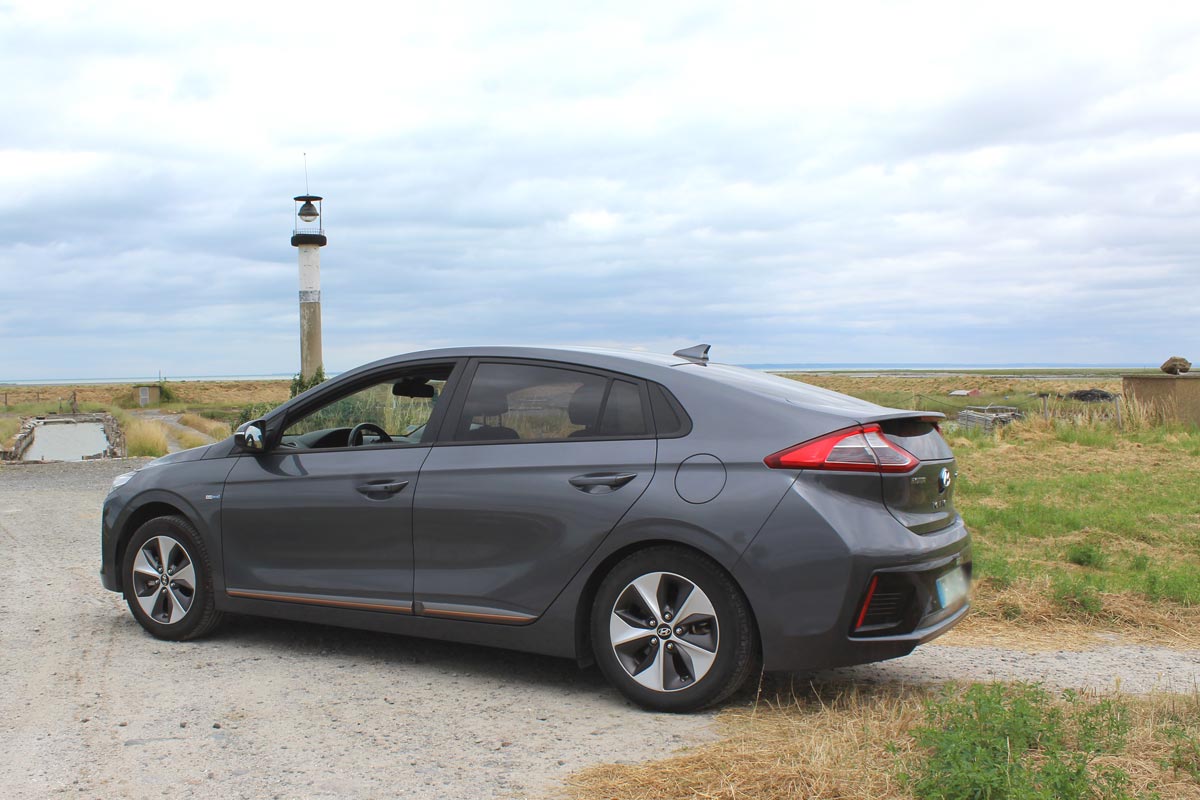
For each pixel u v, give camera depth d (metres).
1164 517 10.34
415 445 5.18
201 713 4.46
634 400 4.70
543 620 4.70
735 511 4.26
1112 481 13.00
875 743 3.78
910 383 86.88
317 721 4.34
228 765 3.81
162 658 5.42
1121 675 5.17
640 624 4.47
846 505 4.20
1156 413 20.56
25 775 3.71
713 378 4.67
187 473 5.84
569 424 4.81
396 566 5.09
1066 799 3.11
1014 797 3.02
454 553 4.92
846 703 4.53
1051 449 17.23
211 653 5.52
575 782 3.56
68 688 4.84
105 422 38.56
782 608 4.17
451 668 5.23
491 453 4.93
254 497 5.53
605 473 4.58
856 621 4.13
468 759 3.86
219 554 5.64
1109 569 7.95
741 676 4.29
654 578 4.43
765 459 4.29
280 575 5.44
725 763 3.63
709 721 4.26
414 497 5.03
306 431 5.64
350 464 5.30
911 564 4.20
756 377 4.93
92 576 7.88
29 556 8.85
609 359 4.88
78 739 4.11
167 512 6.03
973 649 5.71
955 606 4.61
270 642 5.77
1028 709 3.74
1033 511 10.45
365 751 3.96
